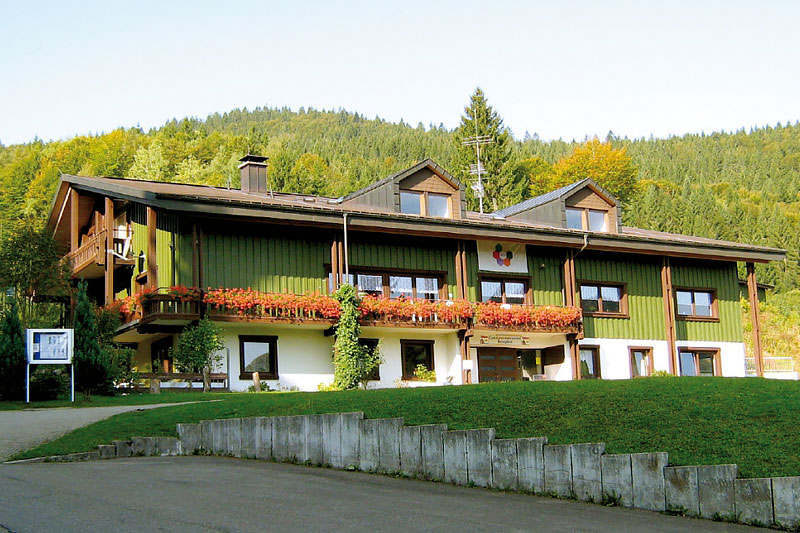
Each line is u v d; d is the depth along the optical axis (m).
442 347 34.09
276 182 77.75
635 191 102.25
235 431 17.16
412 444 14.80
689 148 185.38
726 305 40.09
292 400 18.94
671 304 38.00
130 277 34.34
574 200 37.97
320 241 32.53
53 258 30.94
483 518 11.23
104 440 17.03
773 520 10.90
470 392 17.02
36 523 10.02
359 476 14.87
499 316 33.66
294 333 31.44
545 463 13.17
